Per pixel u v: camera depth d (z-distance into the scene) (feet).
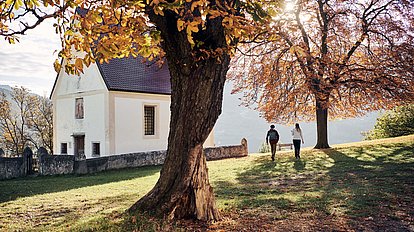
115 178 48.55
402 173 34.63
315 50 68.18
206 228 17.67
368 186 28.78
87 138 80.84
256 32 18.15
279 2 17.03
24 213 25.85
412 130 95.96
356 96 66.59
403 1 63.05
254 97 71.92
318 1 68.28
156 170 58.23
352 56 70.33
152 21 17.81
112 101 75.56
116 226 18.03
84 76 81.51
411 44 62.23
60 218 22.89
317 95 63.00
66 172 58.44
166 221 18.17
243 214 20.66
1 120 118.11
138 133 80.23
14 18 14.75
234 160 65.51
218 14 13.53
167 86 87.51
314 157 57.31
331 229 17.39
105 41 14.71
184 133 19.26
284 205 22.68
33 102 120.78
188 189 19.17
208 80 18.66
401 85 61.16
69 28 15.31
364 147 64.59
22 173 62.54
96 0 14.79
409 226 17.65
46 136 121.60
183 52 18.34
